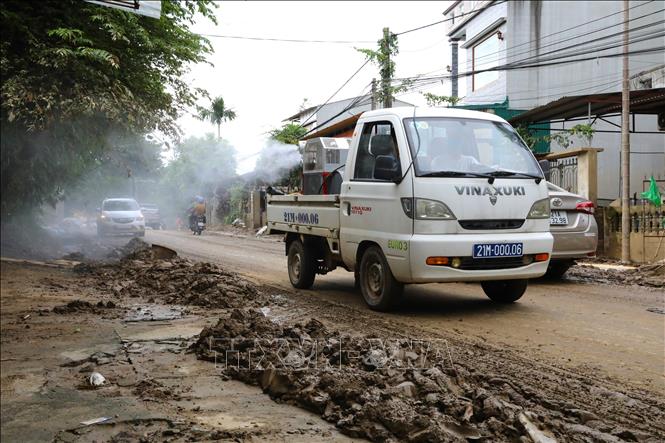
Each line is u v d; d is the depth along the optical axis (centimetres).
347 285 989
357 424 362
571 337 601
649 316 705
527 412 359
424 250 668
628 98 1402
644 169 2120
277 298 858
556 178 1598
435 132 725
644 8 2345
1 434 377
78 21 1205
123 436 365
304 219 909
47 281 1066
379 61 2231
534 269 716
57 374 502
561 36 2386
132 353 559
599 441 333
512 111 2361
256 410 404
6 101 1073
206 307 792
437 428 334
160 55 1360
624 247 1336
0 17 1127
